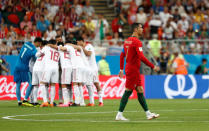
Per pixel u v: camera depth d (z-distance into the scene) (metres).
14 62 66.06
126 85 32.56
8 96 64.12
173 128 27.22
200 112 40.25
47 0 81.00
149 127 27.80
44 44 49.81
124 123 30.25
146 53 71.25
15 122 30.98
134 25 33.09
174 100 63.06
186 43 73.62
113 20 87.12
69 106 48.88
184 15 91.81
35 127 27.91
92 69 49.78
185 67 72.75
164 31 85.12
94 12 89.69
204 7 95.62
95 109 43.78
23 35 71.50
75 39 50.34
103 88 66.31
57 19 79.19
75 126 28.44
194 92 69.75
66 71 48.41
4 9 74.81
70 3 86.38
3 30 70.56
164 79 69.31
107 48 71.44
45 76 47.81
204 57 73.38
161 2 93.31
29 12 75.19
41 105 48.12
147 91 68.88
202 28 89.25
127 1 90.38
